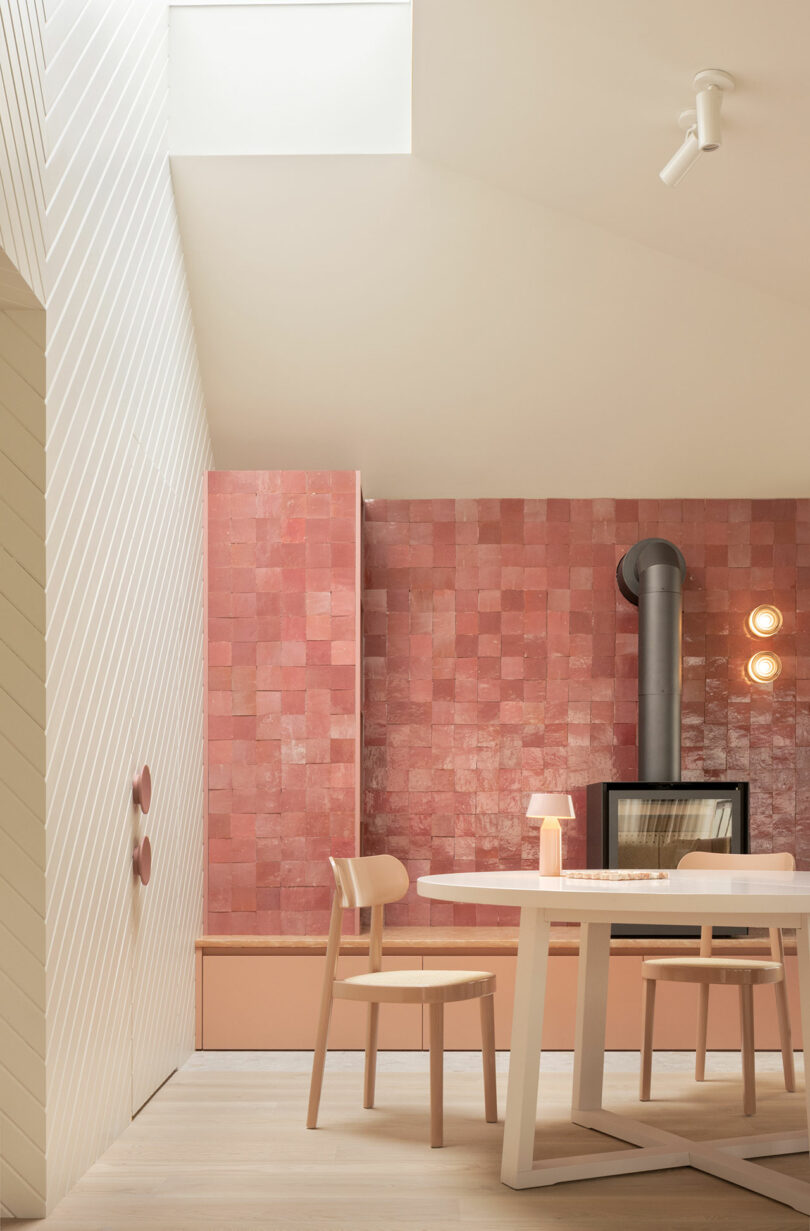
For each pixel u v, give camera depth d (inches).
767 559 225.8
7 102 93.9
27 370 107.1
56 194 110.3
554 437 214.7
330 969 136.7
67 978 112.8
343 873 137.7
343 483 204.1
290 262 186.4
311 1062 177.0
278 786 199.9
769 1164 120.4
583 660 223.9
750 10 124.2
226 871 198.5
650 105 147.4
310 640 201.9
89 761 121.5
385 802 221.8
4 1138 105.1
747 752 223.0
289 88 176.2
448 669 224.1
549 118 157.1
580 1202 108.5
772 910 98.8
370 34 176.9
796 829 221.5
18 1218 104.7
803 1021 109.0
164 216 169.0
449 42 145.5
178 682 175.6
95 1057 123.0
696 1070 162.1
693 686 224.1
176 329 178.2
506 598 225.1
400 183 177.0
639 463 219.9
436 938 192.5
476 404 208.4
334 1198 109.7
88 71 122.6
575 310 192.2
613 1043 186.2
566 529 226.1
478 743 222.7
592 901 102.6
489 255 184.9
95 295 125.8
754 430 212.8
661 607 213.0
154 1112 144.0
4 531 106.7
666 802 202.8
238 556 203.3
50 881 107.3
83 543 120.0
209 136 174.9
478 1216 104.6
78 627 117.6
